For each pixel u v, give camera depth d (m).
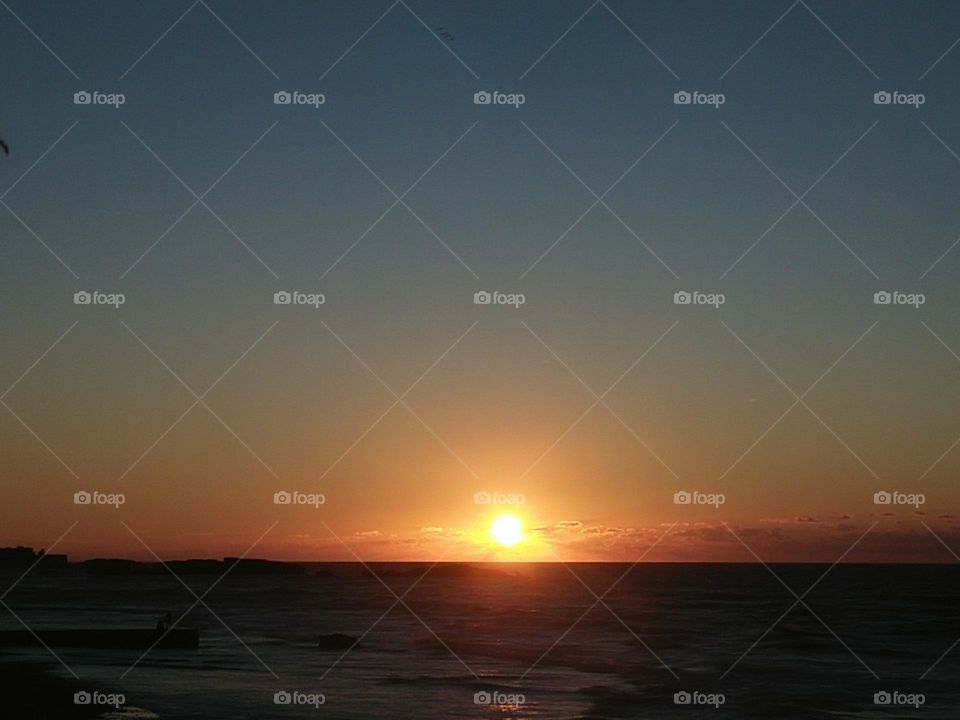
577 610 76.69
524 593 107.94
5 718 27.05
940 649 48.59
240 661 40.19
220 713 28.23
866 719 30.08
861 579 160.38
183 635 44.62
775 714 30.67
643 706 31.72
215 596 92.56
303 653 43.78
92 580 101.19
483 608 79.44
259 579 144.12
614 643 50.84
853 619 68.88
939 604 84.88
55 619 61.12
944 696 34.47
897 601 91.00
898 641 53.00
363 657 42.94
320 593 102.06
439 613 72.38
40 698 30.03
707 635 55.94
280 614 69.94
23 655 40.16
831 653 47.19
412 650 46.16
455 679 36.53
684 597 99.81
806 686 36.53
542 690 34.44
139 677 34.69
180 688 32.44
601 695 33.66
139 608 72.81
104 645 43.62
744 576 181.50
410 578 155.12
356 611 73.12
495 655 44.81
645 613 74.31
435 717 28.59
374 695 32.34
